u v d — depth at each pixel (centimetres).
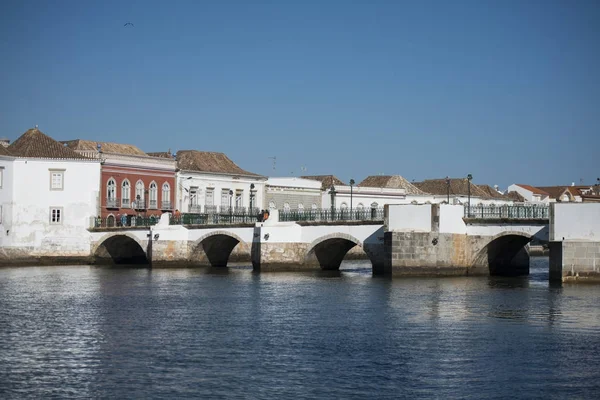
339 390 2878
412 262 6606
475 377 3044
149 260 8444
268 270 7575
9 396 2812
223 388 2897
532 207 6712
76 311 4641
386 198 12450
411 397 2806
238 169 11200
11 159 8788
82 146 10238
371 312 4550
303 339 3725
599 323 4141
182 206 10150
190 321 4256
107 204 9212
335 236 7288
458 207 6731
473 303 4894
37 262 8875
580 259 5869
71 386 2927
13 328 4028
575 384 2956
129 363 3247
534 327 4025
